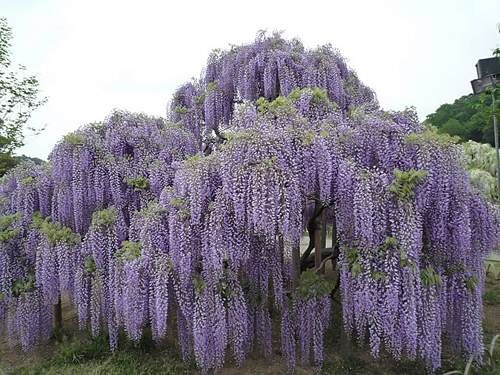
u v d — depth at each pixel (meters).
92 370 5.59
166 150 7.30
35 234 6.50
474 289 5.33
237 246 5.00
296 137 5.11
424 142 5.15
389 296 4.68
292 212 4.82
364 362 5.82
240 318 5.26
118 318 5.50
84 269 6.04
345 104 8.26
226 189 4.93
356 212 4.86
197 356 5.02
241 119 5.73
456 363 5.55
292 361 5.56
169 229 5.19
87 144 6.64
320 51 8.46
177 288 5.18
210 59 9.16
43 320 6.43
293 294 5.71
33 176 7.30
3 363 6.21
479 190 5.94
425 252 5.28
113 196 6.57
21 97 15.87
